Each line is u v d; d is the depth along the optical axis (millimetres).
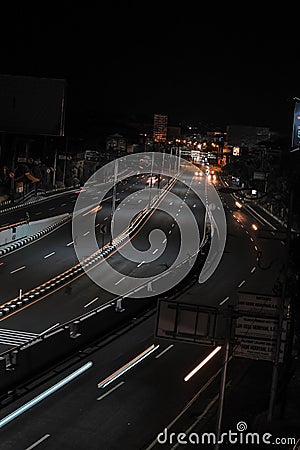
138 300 46500
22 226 67125
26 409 28000
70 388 30891
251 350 27234
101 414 28328
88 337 38156
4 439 25062
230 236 85875
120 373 33688
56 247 65938
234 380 34594
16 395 29359
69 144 132500
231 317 24312
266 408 30734
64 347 35312
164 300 25797
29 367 31719
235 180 141125
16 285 49688
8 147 108625
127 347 38281
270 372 36594
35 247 64938
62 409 28406
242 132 156750
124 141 155500
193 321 25609
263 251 78188
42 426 26531
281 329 27078
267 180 105562
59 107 72438
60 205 95875
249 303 27734
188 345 39938
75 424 27031
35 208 90188
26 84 72438
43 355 33062
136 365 35312
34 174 109438
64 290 49594
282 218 100188
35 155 121375
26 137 109125
